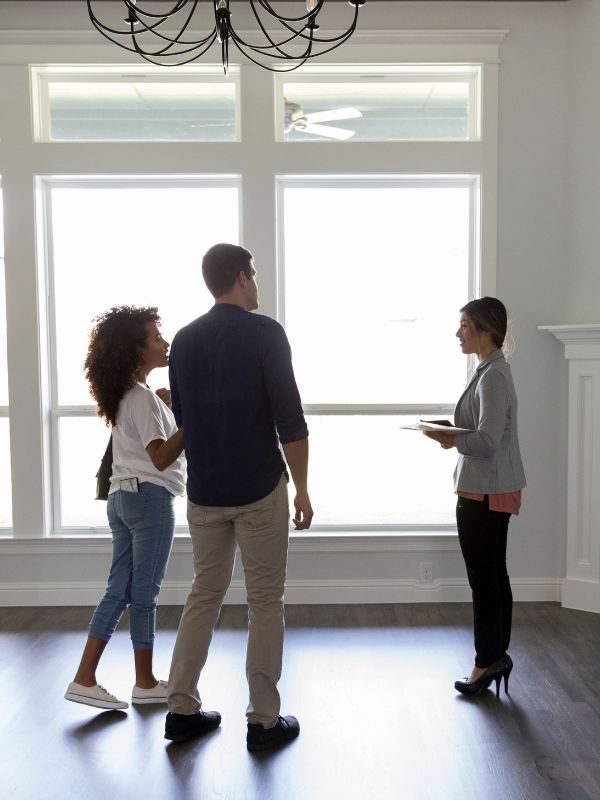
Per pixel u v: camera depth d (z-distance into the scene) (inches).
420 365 169.2
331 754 100.0
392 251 168.6
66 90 166.1
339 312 168.9
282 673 126.9
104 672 127.8
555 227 162.7
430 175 163.9
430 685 121.8
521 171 162.2
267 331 96.9
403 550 165.5
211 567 102.3
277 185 166.7
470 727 107.2
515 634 145.0
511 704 114.5
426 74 165.8
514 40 160.9
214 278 100.5
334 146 162.2
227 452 97.1
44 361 167.2
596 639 142.2
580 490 160.2
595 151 158.1
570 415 160.7
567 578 162.1
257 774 95.2
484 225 162.6
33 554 165.9
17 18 160.9
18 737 105.4
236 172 162.6
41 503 166.6
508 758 98.7
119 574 113.8
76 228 168.9
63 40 159.8
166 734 103.1
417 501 170.4
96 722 109.7
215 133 166.1
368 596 165.3
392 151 162.2
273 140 162.1
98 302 169.5
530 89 161.2
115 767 97.3
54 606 165.6
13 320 164.2
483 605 115.1
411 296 168.7
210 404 97.0
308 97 166.4
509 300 163.9
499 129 161.8
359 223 168.2
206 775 95.0
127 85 165.8
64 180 166.9
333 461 169.9
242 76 160.9
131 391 110.4
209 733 106.0
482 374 112.0
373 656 134.5
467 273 168.9
